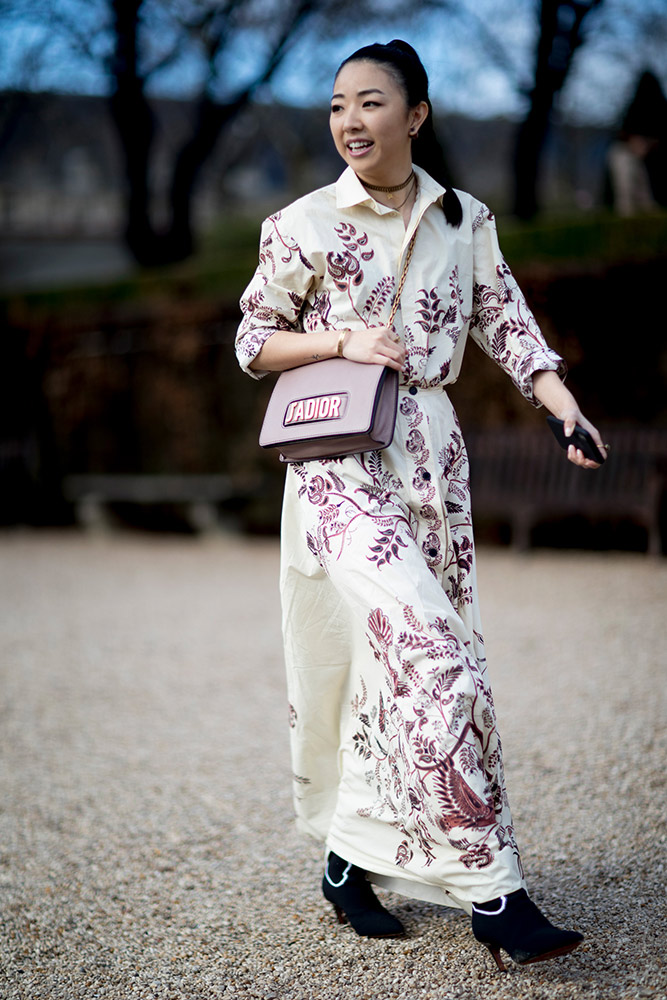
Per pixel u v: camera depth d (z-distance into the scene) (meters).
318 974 2.87
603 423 10.41
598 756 4.45
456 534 2.90
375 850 2.90
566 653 6.40
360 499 2.79
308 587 2.98
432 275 2.83
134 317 14.62
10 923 3.37
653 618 7.17
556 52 15.23
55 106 22.31
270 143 29.30
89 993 2.88
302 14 18.30
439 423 2.87
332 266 2.83
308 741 3.09
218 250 23.42
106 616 8.84
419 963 2.86
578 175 26.78
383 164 2.79
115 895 3.54
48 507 16.56
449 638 2.66
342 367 2.79
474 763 2.59
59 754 5.19
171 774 4.77
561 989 2.63
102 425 15.52
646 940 2.87
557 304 10.50
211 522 13.39
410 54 2.83
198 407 14.17
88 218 34.91
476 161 27.97
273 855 3.77
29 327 16.09
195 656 7.17
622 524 10.45
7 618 8.97
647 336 10.22
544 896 3.22
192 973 2.96
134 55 18.12
